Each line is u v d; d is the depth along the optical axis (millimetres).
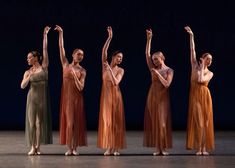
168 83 16656
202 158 15945
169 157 16188
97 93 25594
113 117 16719
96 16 25281
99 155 16609
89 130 25641
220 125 25844
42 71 16781
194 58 16875
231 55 25281
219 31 25156
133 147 18828
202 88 16812
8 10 25188
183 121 25812
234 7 25047
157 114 16703
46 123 16797
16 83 25469
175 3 25156
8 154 16766
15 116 25672
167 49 25328
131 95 25609
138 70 25453
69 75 16766
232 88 25453
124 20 25281
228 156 16422
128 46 25359
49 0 25172
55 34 25203
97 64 25406
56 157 16109
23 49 25281
